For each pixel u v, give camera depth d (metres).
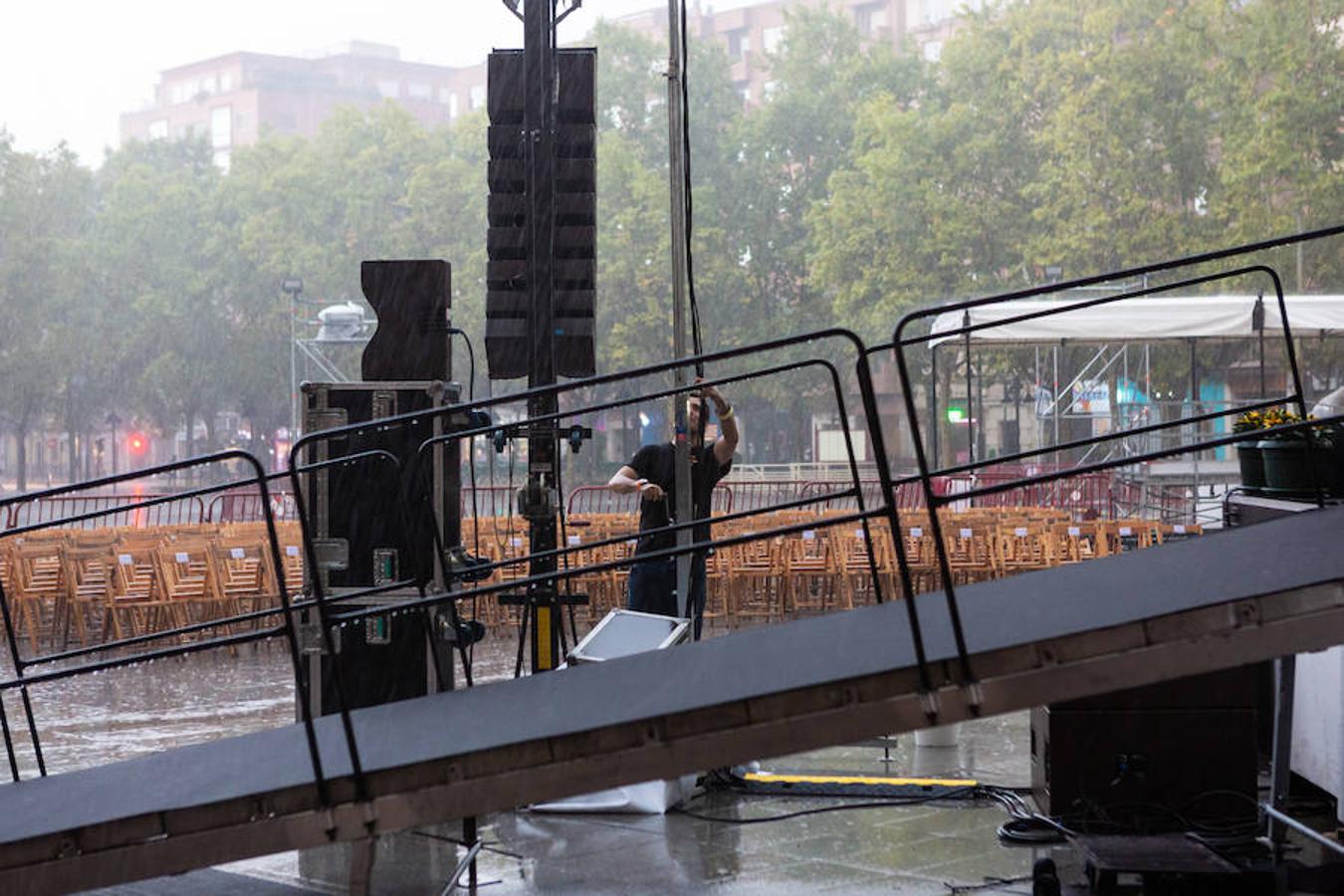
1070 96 69.31
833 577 19.95
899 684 5.14
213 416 97.06
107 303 97.31
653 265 81.25
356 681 8.84
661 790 8.84
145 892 7.40
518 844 8.24
